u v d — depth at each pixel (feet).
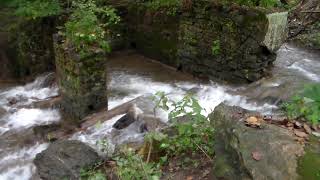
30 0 29.66
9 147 21.66
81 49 23.02
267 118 13.66
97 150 18.63
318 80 28.07
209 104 26.43
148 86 29.55
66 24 24.34
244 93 26.99
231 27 27.37
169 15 31.55
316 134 12.32
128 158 15.25
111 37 34.45
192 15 29.53
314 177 10.51
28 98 28.17
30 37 29.94
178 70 32.12
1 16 32.48
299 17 36.35
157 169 15.19
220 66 28.94
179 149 16.33
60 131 23.12
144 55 35.01
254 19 26.14
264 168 11.00
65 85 24.79
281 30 27.35
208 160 15.26
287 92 25.52
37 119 24.97
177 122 17.43
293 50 34.86
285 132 12.37
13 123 24.45
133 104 24.76
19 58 30.76
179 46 31.40
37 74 30.78
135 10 34.42
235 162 12.10
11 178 19.12
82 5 24.85
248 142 11.89
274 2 27.89
